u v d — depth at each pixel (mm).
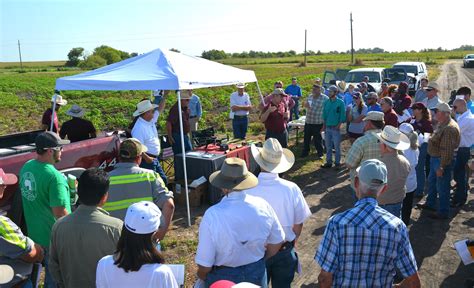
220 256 2965
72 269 2943
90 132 7547
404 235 2727
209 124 17234
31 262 3254
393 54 118750
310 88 29219
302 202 3652
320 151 10562
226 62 100562
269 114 8820
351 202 7574
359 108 9680
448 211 6574
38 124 20328
